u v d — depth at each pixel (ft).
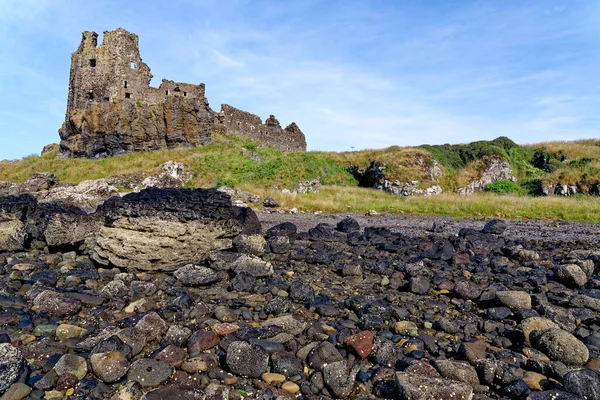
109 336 14.08
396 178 113.70
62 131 138.72
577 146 135.44
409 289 22.22
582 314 18.65
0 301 17.80
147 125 134.31
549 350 14.29
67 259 26.78
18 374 11.76
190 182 104.12
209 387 11.41
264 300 19.56
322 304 19.04
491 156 125.18
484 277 25.16
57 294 18.02
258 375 12.66
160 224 24.26
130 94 162.20
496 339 15.70
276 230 35.78
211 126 150.71
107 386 11.88
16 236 29.45
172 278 22.61
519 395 11.76
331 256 30.09
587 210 68.95
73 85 158.40
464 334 16.47
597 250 34.76
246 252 27.84
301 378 12.67
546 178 111.14
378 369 12.94
